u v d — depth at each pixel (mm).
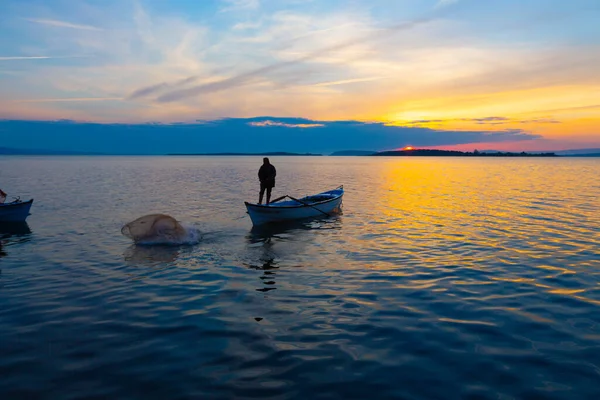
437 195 30828
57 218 19406
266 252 12883
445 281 9914
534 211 21641
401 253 12711
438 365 5973
